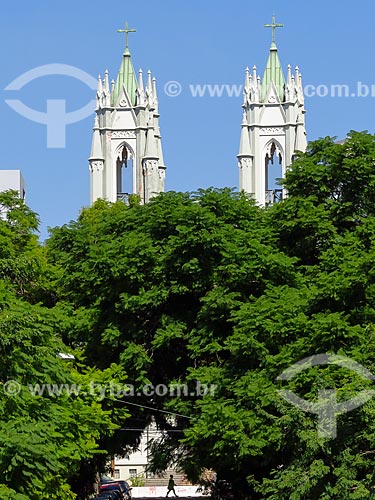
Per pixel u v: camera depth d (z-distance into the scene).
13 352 62.00
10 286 70.06
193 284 92.25
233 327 85.12
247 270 88.12
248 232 93.06
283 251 95.94
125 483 153.62
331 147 100.44
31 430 58.28
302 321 77.88
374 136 100.06
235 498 91.62
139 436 98.38
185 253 92.75
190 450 94.19
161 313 94.81
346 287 77.56
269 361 77.00
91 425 76.44
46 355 63.38
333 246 86.88
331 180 99.38
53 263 103.50
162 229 96.38
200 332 89.69
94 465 96.06
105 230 102.50
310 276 87.56
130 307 92.75
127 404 92.69
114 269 93.81
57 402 66.50
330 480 65.31
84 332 95.12
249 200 100.31
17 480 57.28
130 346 92.44
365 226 90.50
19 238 109.00
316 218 95.06
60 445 66.12
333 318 73.69
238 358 83.31
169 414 94.06
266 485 69.19
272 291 84.38
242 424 78.69
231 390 81.94
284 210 96.94
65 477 71.56
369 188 98.44
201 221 92.88
